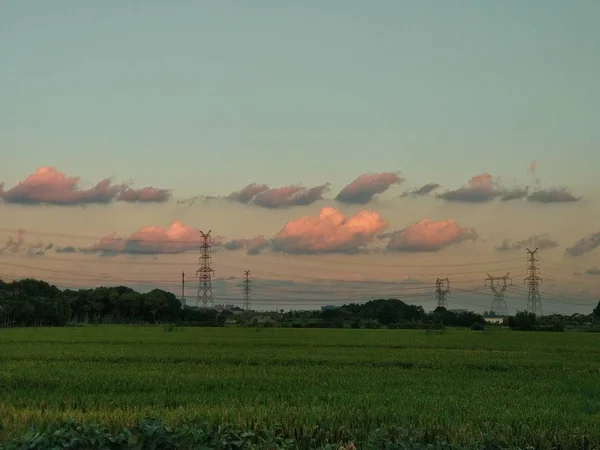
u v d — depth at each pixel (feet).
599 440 57.88
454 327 494.18
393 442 52.90
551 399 87.45
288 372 123.75
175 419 59.31
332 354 173.68
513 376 122.62
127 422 58.13
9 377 104.27
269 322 468.34
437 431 58.85
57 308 491.31
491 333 349.82
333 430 60.54
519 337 297.94
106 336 273.33
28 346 203.51
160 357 156.46
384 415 66.18
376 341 245.45
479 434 55.98
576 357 172.24
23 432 53.36
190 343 223.51
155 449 49.24
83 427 51.08
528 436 58.23
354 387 99.19
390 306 558.56
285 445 50.88
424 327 460.55
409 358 160.97
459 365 144.97
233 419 61.26
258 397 82.74
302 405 75.61
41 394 86.53
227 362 148.46
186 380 103.91
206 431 51.60
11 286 557.74
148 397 84.33
